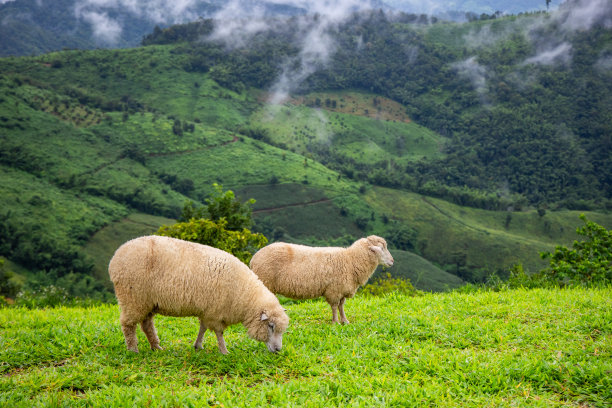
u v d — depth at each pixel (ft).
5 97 538.06
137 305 19.93
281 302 39.14
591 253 44.19
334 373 18.02
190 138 588.50
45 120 526.57
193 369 18.97
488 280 45.19
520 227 474.49
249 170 533.14
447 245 426.92
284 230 419.54
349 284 27.07
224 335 24.84
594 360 18.06
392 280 65.82
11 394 15.92
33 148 450.30
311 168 568.82
